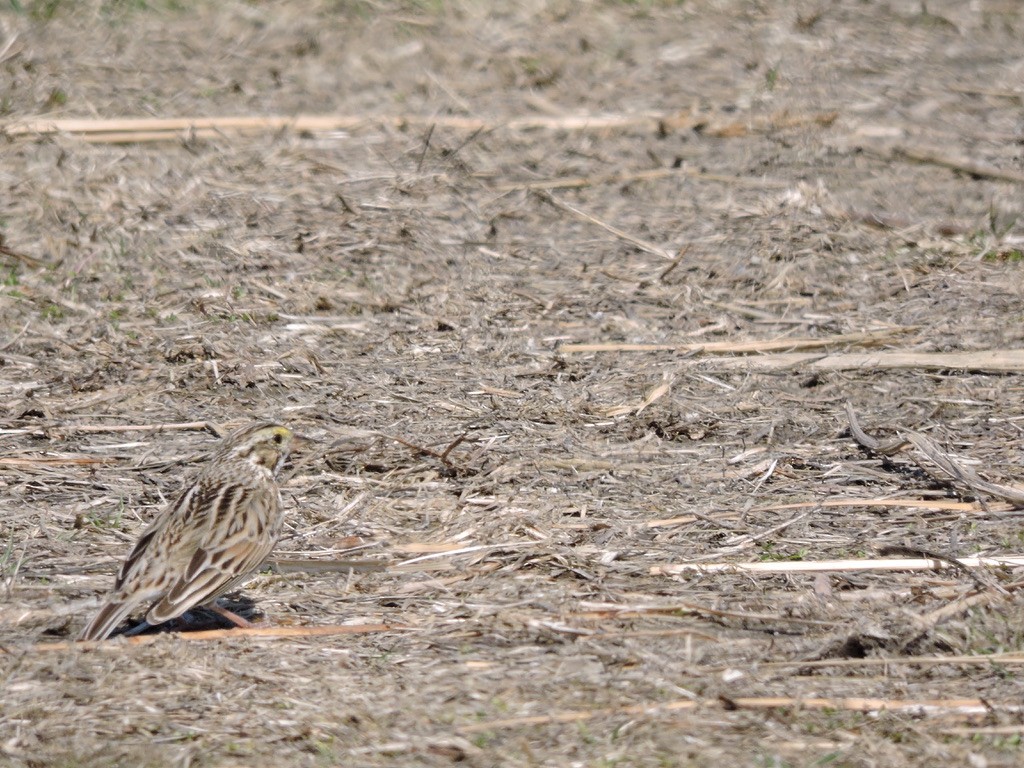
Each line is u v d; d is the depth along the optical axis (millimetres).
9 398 20344
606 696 13516
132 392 20641
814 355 22094
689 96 34938
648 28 39969
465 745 12625
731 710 13281
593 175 30125
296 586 15828
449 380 21250
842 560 16156
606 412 20125
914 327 23109
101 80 34062
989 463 18641
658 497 17891
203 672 13883
